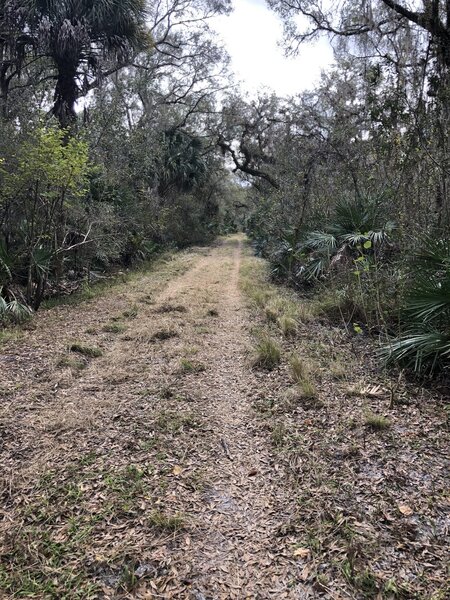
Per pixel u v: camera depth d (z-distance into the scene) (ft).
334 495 8.21
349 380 13.50
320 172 31.09
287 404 11.99
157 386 13.38
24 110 29.04
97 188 34.04
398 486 8.39
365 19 23.31
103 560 6.73
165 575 6.50
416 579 6.27
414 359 13.57
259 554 6.90
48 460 9.40
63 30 33.01
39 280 23.40
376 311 16.85
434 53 20.02
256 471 9.11
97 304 24.76
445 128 18.65
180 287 30.71
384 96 19.95
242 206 127.65
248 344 17.44
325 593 6.15
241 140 76.95
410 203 18.52
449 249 14.28
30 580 6.38
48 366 14.87
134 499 8.18
